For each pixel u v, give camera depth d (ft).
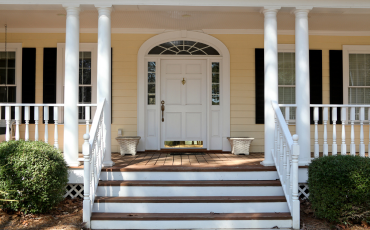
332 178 13.17
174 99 23.21
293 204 13.10
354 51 23.00
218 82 23.09
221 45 22.62
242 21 20.76
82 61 22.52
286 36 22.85
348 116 22.93
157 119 22.86
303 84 15.96
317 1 15.87
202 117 23.18
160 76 23.04
